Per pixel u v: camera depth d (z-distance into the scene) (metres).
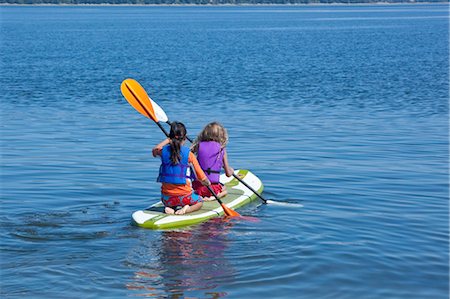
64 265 7.57
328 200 10.70
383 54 45.34
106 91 25.48
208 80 29.11
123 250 8.11
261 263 7.65
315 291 6.88
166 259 7.80
